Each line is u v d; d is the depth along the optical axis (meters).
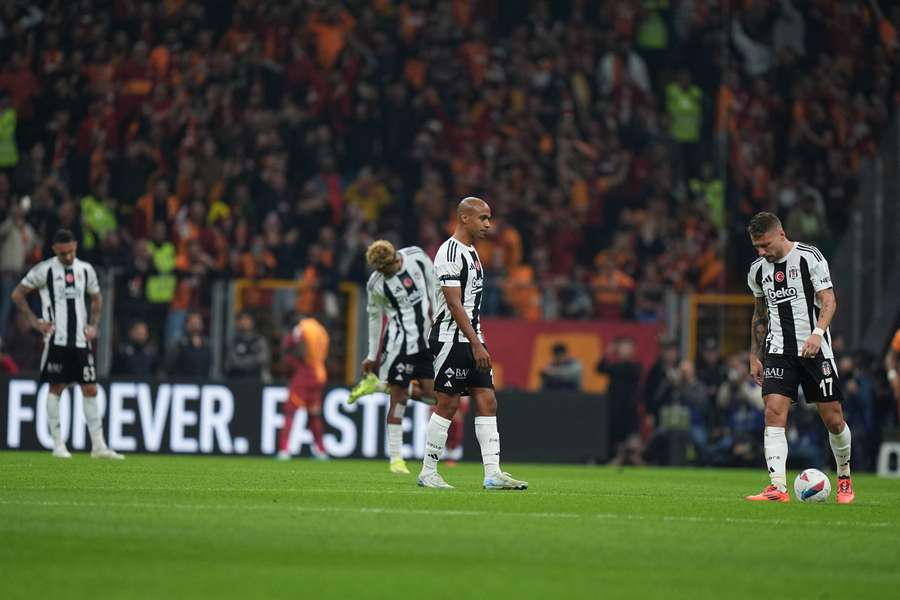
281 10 100.06
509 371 79.81
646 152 100.56
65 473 42.62
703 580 19.83
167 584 18.06
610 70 103.06
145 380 69.38
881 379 82.69
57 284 55.12
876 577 20.64
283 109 96.81
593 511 30.70
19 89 94.31
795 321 35.19
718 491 43.19
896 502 37.94
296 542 22.97
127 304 77.06
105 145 92.62
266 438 70.62
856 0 107.62
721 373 79.25
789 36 107.19
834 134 104.00
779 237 35.19
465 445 72.50
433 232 93.06
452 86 101.00
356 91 98.94
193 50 97.38
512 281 86.69
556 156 99.44
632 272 91.94
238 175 91.50
